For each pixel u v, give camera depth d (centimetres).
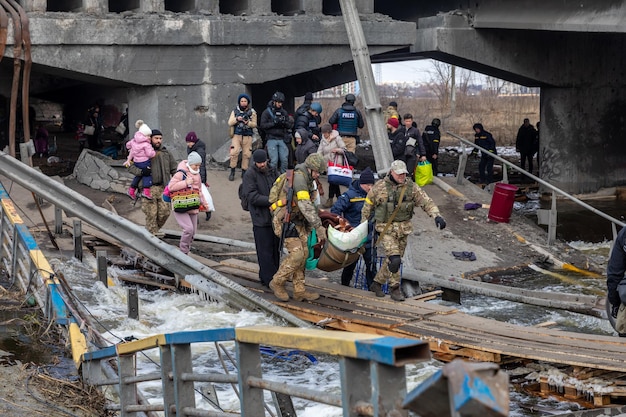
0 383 671
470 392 204
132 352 540
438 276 1205
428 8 2448
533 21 2020
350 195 1062
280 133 1688
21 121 2381
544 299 1109
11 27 1689
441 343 838
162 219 1315
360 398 283
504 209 1630
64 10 2036
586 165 2406
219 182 1753
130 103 1953
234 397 711
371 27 2061
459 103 5116
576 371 768
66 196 1131
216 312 999
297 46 2006
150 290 1119
